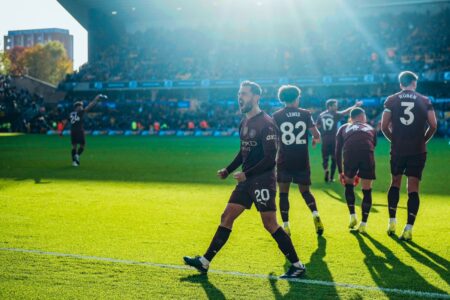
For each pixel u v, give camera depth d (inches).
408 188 269.6
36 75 3686.0
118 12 2335.1
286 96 280.7
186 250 240.8
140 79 2085.4
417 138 266.5
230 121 1851.6
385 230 288.0
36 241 255.3
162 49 2251.5
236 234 273.9
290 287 188.5
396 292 182.9
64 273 203.3
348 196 292.2
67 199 389.7
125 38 2354.8
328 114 502.3
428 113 265.1
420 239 265.0
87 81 2110.0
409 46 1875.0
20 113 2048.5
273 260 224.8
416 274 204.8
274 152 196.2
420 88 1711.4
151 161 733.9
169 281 194.7
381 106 1731.1
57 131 1926.7
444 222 306.8
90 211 339.6
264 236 269.4
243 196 202.7
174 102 2005.4
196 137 1658.5
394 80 1702.8
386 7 2085.4
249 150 200.4
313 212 277.4
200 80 1947.6
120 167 643.5
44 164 684.7
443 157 794.8
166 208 353.1
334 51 1952.5
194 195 413.7
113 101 2143.2
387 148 1087.0
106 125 1993.1
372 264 219.1
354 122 298.8
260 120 197.9
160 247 245.9
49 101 2284.7
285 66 1948.8
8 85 2234.3
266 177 198.5
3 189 444.1
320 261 223.9
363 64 1845.5
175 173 575.2
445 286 189.9
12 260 220.8
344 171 294.4
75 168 630.5
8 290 183.3
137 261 221.3
